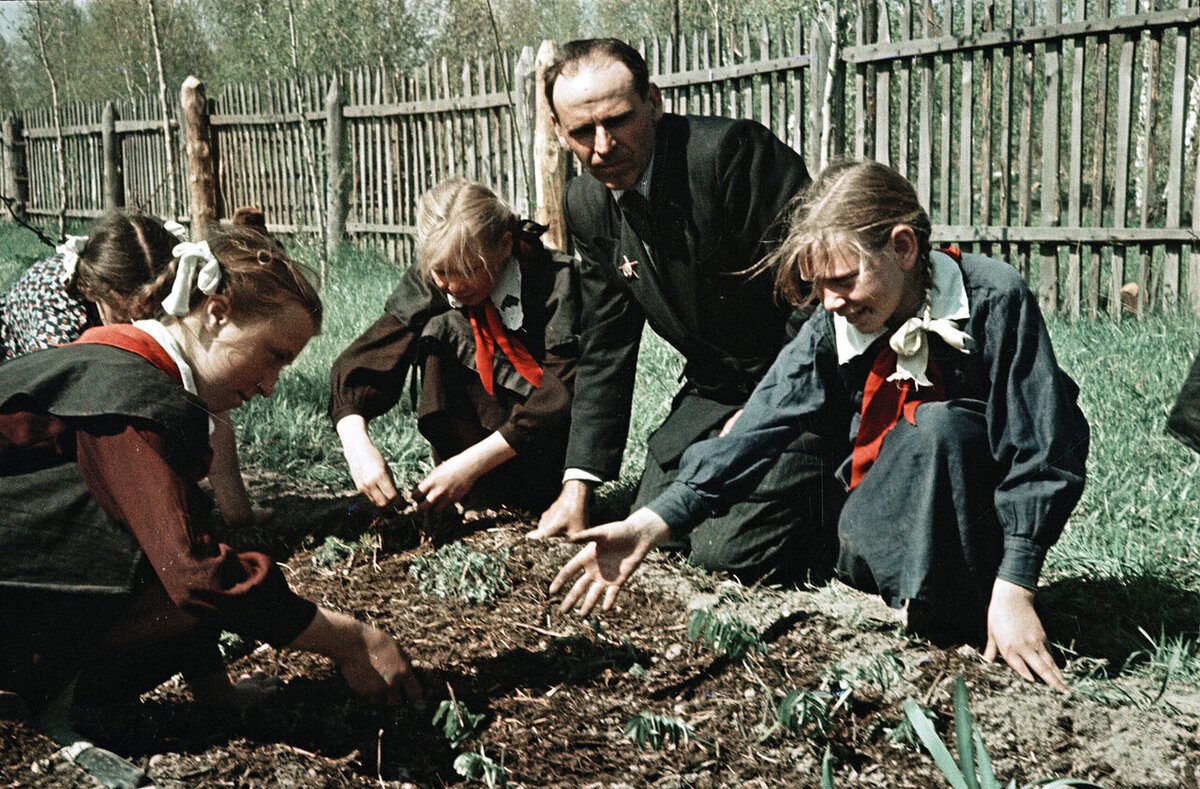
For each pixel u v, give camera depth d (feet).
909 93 24.21
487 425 11.09
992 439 7.88
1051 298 23.36
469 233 9.80
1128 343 17.80
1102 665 7.97
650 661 8.25
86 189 49.32
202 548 5.95
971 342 7.77
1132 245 22.50
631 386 10.35
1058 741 7.00
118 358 6.14
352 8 69.67
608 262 10.11
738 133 9.52
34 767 6.17
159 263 7.19
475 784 6.66
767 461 8.15
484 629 8.73
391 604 9.23
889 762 6.92
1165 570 9.81
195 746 6.70
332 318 23.18
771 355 10.27
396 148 34.06
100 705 6.97
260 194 38.42
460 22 73.77
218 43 82.02
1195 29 21.39
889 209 7.31
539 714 7.50
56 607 6.11
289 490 12.70
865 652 8.13
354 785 6.50
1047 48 22.77
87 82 83.05
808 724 7.20
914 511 7.98
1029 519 7.65
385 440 14.21
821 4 17.89
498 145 30.96
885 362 8.05
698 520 7.92
